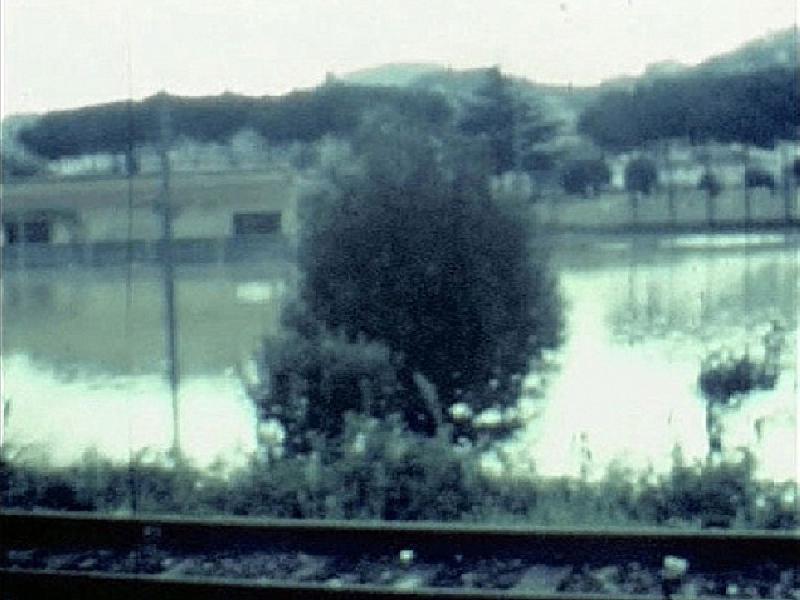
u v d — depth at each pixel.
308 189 8.35
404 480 7.73
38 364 9.02
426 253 7.98
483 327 7.80
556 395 7.64
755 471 7.16
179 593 5.99
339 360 8.07
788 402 7.23
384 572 6.20
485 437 7.71
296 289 8.28
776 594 5.54
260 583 5.87
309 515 7.87
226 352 8.48
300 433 8.11
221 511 8.09
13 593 6.21
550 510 7.36
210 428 8.43
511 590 5.66
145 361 8.74
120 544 7.08
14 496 8.64
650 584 5.76
